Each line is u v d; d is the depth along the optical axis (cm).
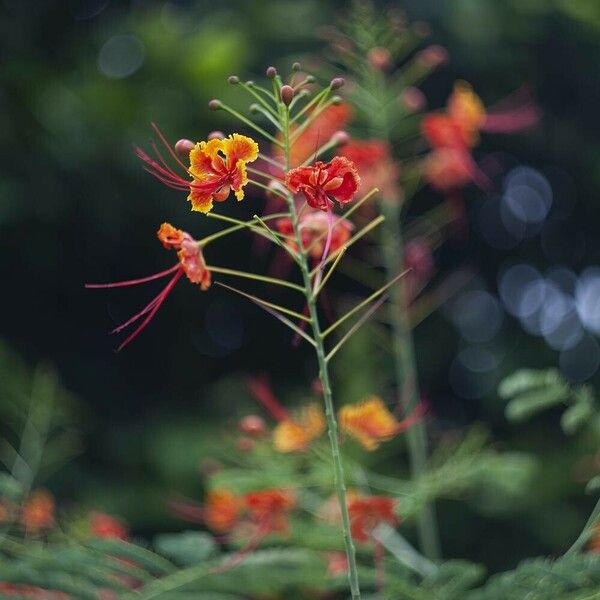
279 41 1176
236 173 371
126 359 1205
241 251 1198
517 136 1198
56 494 1026
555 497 1084
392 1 1178
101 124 1077
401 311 664
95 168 1088
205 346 1225
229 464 809
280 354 1212
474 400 1215
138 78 1091
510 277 1273
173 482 1049
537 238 1276
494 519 1084
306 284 380
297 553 509
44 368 1170
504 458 598
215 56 1080
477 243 1270
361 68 654
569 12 1155
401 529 1049
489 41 1188
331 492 610
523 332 1251
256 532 523
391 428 555
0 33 1096
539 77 1207
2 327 1180
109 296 1205
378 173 652
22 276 1179
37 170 1078
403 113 695
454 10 1177
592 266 1276
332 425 374
